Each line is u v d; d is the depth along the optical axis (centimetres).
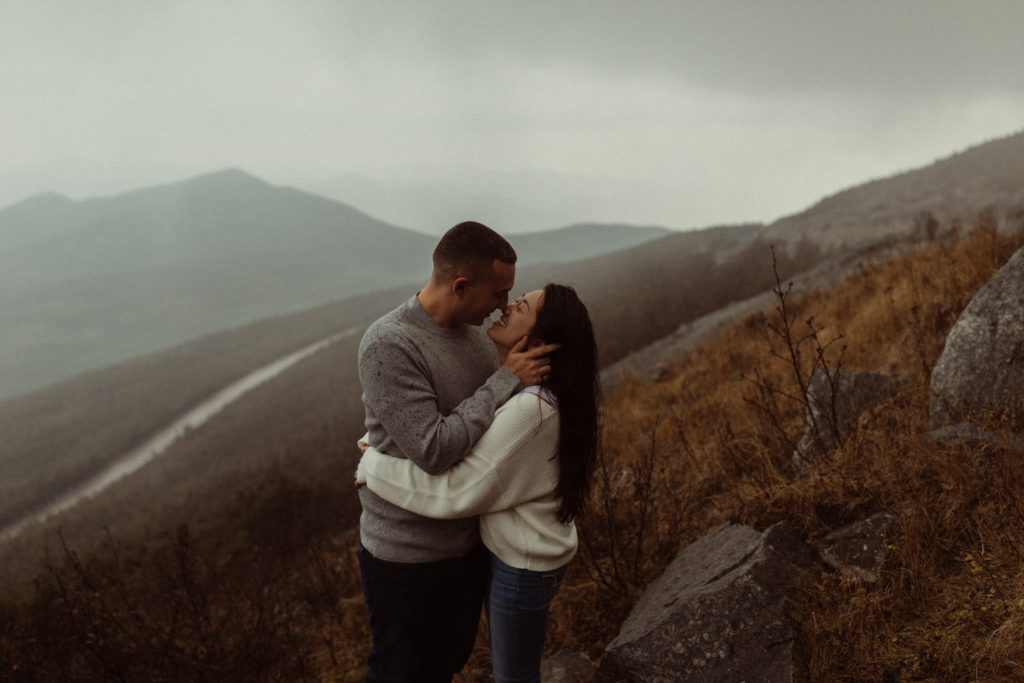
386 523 176
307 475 1095
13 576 1382
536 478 171
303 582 476
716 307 2064
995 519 212
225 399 7906
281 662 342
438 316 172
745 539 250
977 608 186
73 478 5744
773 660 200
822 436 310
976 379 271
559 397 170
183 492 3000
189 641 356
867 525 237
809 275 1352
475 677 266
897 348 422
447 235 167
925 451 257
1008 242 434
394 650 186
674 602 233
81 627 348
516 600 178
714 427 425
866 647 193
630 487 359
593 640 267
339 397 4891
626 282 3816
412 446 158
